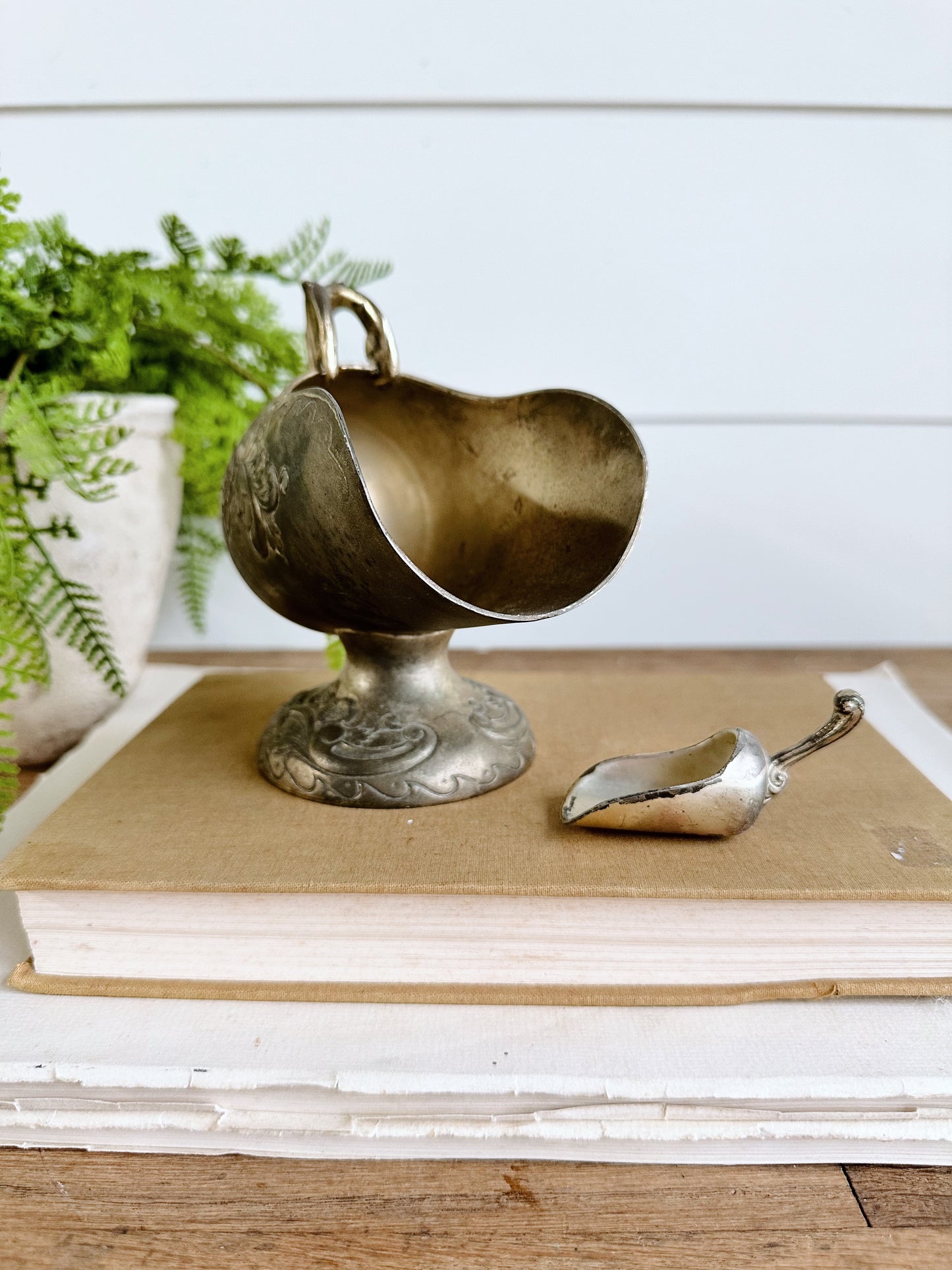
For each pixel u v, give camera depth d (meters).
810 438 1.04
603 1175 0.42
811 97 0.95
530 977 0.48
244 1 0.92
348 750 0.55
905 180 0.98
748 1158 0.43
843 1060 0.44
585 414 0.59
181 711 0.71
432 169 0.97
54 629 0.70
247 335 0.78
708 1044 0.45
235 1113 0.43
